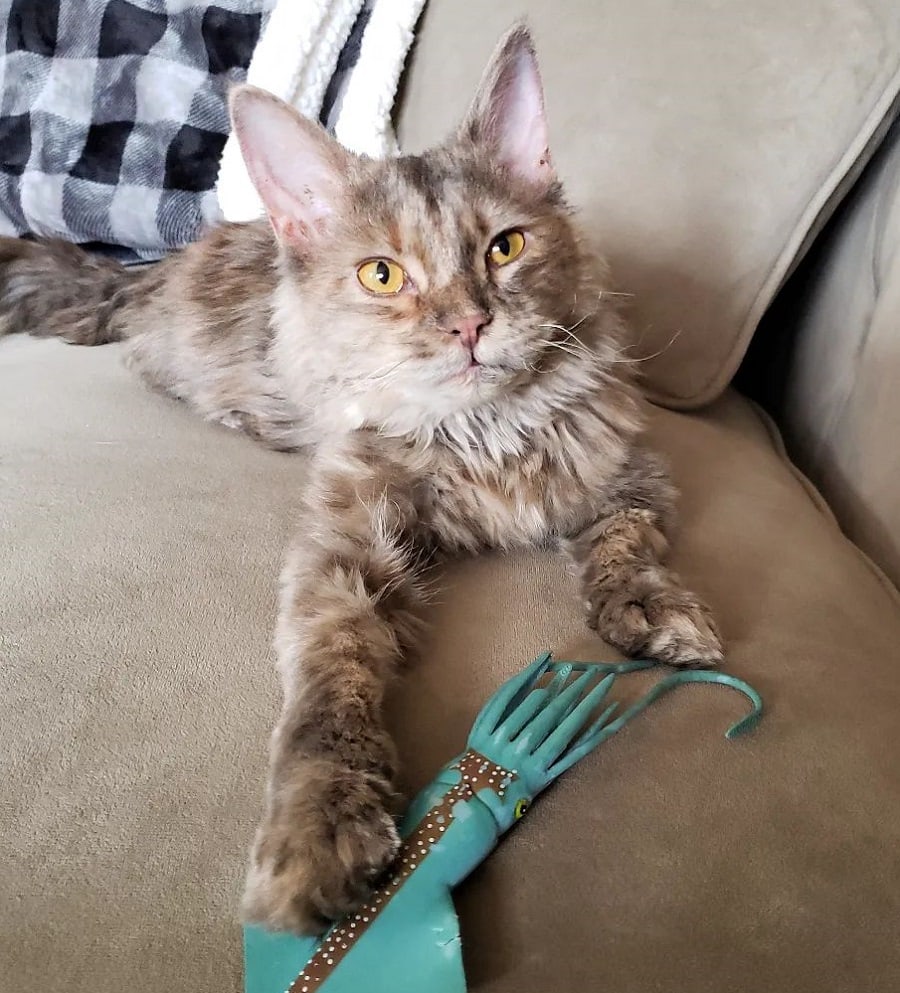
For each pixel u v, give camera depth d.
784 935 0.22
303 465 0.43
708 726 0.27
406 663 0.31
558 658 0.30
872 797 0.25
